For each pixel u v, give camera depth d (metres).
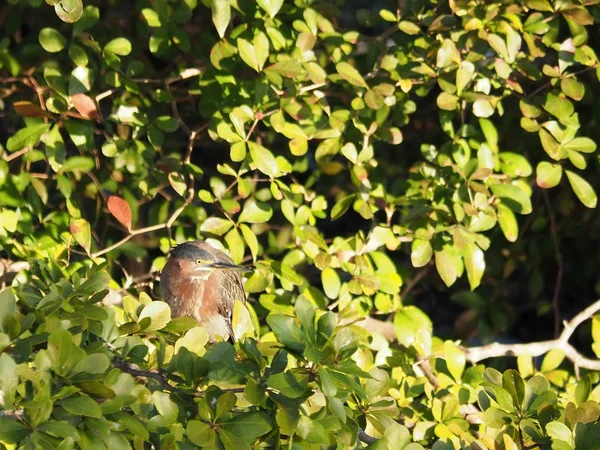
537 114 10.45
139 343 7.04
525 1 10.52
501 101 12.48
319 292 10.57
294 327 6.63
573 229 13.94
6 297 6.54
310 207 11.56
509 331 15.78
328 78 10.59
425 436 9.09
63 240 10.54
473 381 10.04
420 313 10.80
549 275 15.35
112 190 11.66
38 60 12.51
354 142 10.88
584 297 15.52
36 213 10.68
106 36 12.60
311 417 6.71
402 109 10.95
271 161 10.05
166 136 13.36
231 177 13.46
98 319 6.80
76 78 10.38
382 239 10.68
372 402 7.36
